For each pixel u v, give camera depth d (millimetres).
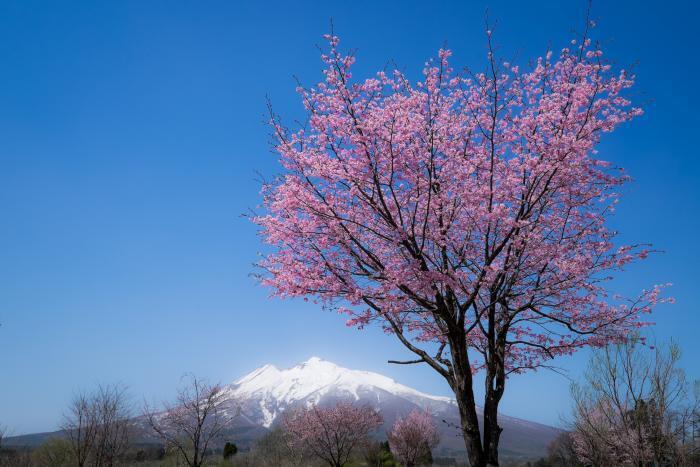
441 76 11188
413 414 44531
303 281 10695
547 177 10898
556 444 43656
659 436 14555
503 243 10188
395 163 10297
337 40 10406
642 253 11789
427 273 9688
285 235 11242
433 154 10547
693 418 14422
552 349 12414
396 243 10547
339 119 10461
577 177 11352
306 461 37406
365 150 9953
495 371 11227
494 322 11758
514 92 11539
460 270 11039
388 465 34312
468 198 10477
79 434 23109
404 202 10789
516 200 10945
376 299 10641
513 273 11125
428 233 10547
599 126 10484
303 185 10875
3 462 24625
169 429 23672
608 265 11781
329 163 10641
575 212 12188
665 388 14898
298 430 36344
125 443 24297
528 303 11266
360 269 11000
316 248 11148
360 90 10570
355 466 32875
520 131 10789
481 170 10992
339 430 35281
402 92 11375
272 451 38656
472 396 10086
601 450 16562
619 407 15586
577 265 11234
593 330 11367
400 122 10305
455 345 10305
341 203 10992
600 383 16078
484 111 11352
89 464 23750
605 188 11914
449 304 10742
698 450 14180
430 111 11070
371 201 10344
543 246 11375
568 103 10875
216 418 24125
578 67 10914
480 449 9711
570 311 12375
